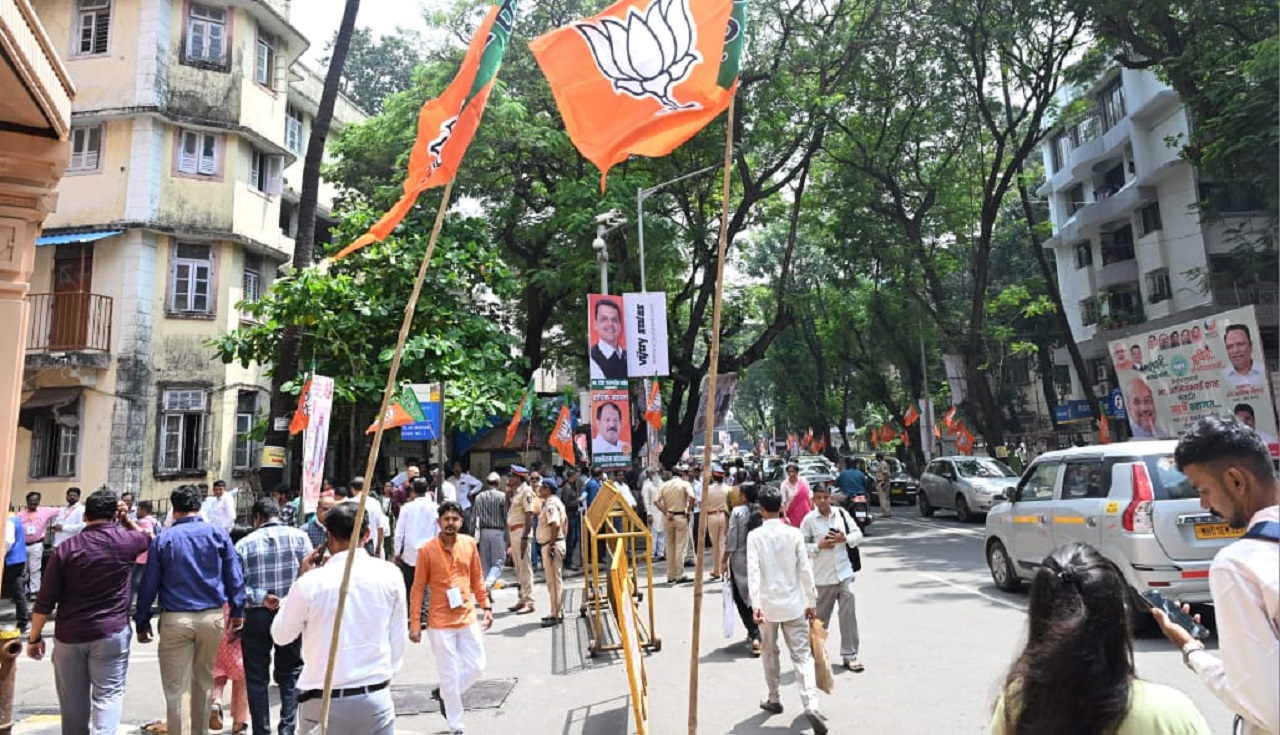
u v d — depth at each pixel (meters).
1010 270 36.16
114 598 4.91
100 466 15.33
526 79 20.81
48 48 5.17
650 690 6.34
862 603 9.30
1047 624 1.80
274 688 6.99
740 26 4.03
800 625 5.39
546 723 5.66
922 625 7.98
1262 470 2.14
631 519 8.07
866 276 30.86
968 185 25.38
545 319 22.66
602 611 9.66
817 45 20.88
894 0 20.86
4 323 5.59
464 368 14.83
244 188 17.66
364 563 3.94
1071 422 30.84
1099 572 1.82
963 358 26.34
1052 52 21.23
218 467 16.67
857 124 23.88
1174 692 1.76
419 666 7.62
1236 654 1.90
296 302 12.70
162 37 16.59
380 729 3.74
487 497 10.73
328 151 22.22
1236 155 13.34
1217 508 2.23
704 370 22.70
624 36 4.12
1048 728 1.71
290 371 13.02
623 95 4.08
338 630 3.42
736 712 5.66
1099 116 30.41
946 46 21.59
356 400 13.87
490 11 4.11
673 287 25.47
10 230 5.66
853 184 24.30
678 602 10.34
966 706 5.47
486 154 18.53
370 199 20.80
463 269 15.83
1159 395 12.61
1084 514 7.69
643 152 4.02
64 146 5.72
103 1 16.61
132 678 7.43
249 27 17.91
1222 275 22.47
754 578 5.48
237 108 17.44
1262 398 10.80
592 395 15.84
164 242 16.47
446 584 5.42
